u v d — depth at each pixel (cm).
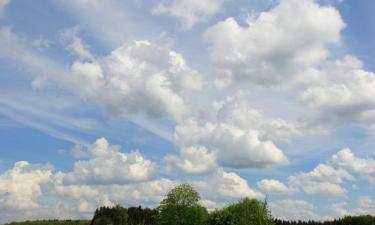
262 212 14188
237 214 14288
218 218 14850
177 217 14525
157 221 15100
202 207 15412
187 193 15038
